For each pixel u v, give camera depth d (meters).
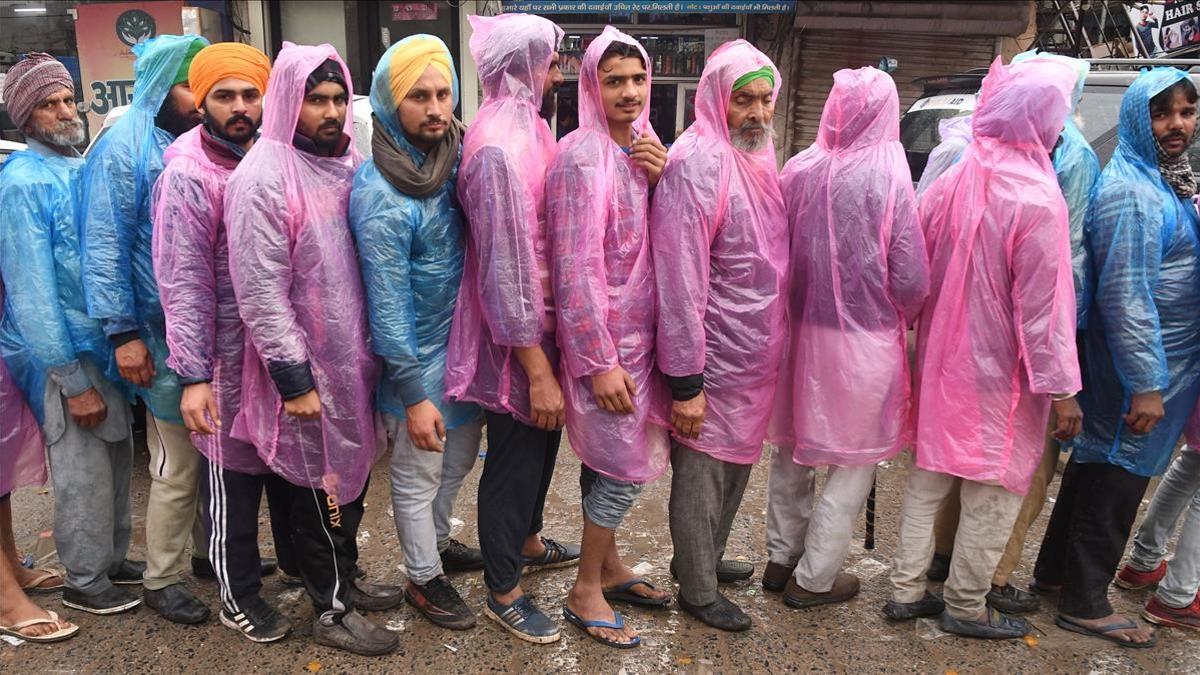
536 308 2.21
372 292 2.21
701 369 2.37
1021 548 2.75
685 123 8.24
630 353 2.33
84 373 2.43
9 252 2.31
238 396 2.30
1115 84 4.05
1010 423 2.40
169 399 2.44
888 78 2.41
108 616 2.64
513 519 2.50
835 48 7.84
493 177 2.15
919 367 2.54
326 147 2.21
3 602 2.50
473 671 2.43
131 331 2.34
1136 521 3.52
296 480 2.28
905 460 4.12
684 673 2.44
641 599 2.75
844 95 2.40
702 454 2.50
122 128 2.38
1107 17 8.05
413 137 2.23
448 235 2.30
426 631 2.61
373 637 2.48
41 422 2.54
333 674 2.40
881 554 3.17
